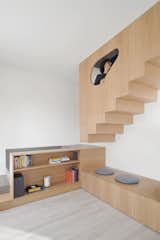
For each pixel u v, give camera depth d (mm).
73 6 1568
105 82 2318
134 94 1986
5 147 2996
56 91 3703
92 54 2602
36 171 3014
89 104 2688
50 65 3107
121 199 2262
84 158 3232
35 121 3371
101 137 3002
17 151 2732
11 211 2275
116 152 3252
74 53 2627
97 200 2621
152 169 2600
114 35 2113
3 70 3023
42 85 3488
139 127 2791
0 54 2627
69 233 1800
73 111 4000
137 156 2832
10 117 3066
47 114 3547
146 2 1542
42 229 1870
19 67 3176
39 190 2775
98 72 2629
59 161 3070
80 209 2330
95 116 2545
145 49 1688
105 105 2318
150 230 1850
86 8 1600
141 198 1992
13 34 2061
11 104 3086
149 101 2467
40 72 3463
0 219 2072
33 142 3334
